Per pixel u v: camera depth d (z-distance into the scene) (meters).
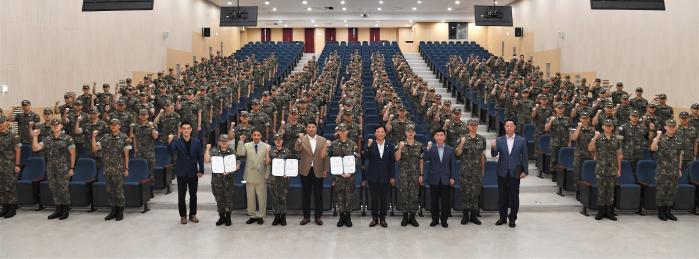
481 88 15.94
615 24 16.19
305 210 8.34
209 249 7.03
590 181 8.95
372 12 31.80
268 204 8.93
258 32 38.84
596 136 8.58
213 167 7.96
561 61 20.80
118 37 17.06
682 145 8.85
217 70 20.73
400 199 8.38
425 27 35.28
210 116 13.09
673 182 8.51
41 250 6.97
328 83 17.39
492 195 8.71
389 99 13.29
